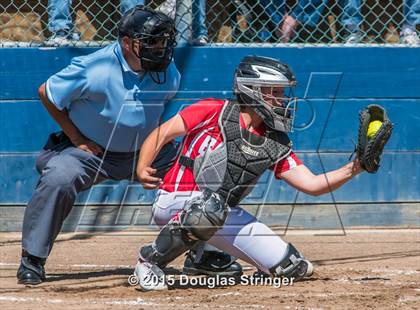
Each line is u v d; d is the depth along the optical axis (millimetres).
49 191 9125
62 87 9125
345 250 11891
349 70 13648
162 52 9008
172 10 13477
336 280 9328
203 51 13391
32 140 13539
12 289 8828
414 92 13781
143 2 13703
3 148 13531
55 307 7773
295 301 8016
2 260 11148
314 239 12922
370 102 13727
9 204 13609
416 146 13875
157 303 7973
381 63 13680
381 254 11500
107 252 11812
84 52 13414
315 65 13594
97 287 8953
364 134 8055
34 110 13484
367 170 8273
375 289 8711
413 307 7703
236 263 9695
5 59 13375
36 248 9141
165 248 8680
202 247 9461
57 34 13664
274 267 9008
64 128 9398
